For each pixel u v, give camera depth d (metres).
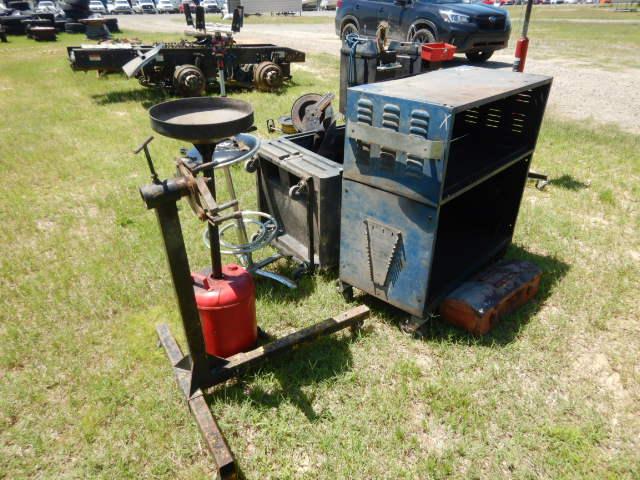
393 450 2.24
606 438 2.30
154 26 26.33
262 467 2.17
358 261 3.00
